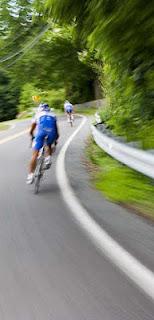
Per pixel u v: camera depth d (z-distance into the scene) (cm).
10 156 1669
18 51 4800
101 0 813
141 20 844
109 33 912
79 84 5991
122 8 811
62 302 432
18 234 661
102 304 424
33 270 518
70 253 567
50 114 1010
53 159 1456
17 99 8081
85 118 4022
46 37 4597
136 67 1247
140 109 1370
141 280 477
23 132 2897
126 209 777
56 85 5628
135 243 591
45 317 405
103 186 973
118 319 394
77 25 979
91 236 629
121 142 1287
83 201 848
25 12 4531
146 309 411
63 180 1068
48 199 885
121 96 1557
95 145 1806
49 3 924
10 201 893
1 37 4797
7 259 559
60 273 505
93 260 539
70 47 4719
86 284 472
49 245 602
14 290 466
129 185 973
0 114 7988
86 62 3672
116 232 642
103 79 2714
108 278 485
